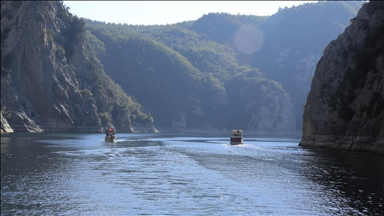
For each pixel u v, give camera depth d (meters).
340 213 34.12
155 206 36.41
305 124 127.25
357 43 111.69
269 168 60.38
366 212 34.28
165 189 43.38
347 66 112.75
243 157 78.38
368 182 47.62
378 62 97.06
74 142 122.44
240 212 34.62
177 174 53.69
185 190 42.84
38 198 39.19
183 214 34.06
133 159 72.62
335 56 116.31
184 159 73.56
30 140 126.62
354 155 82.06
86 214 34.19
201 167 61.28
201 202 37.75
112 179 49.34
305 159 73.94
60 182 47.09
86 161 67.81
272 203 37.38
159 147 109.12
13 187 44.00
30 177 50.19
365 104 95.44
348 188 44.09
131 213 34.41
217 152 91.81
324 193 41.41
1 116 187.00
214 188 43.97
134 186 44.97
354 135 97.62
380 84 90.81
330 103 112.31
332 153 88.06
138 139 164.12
